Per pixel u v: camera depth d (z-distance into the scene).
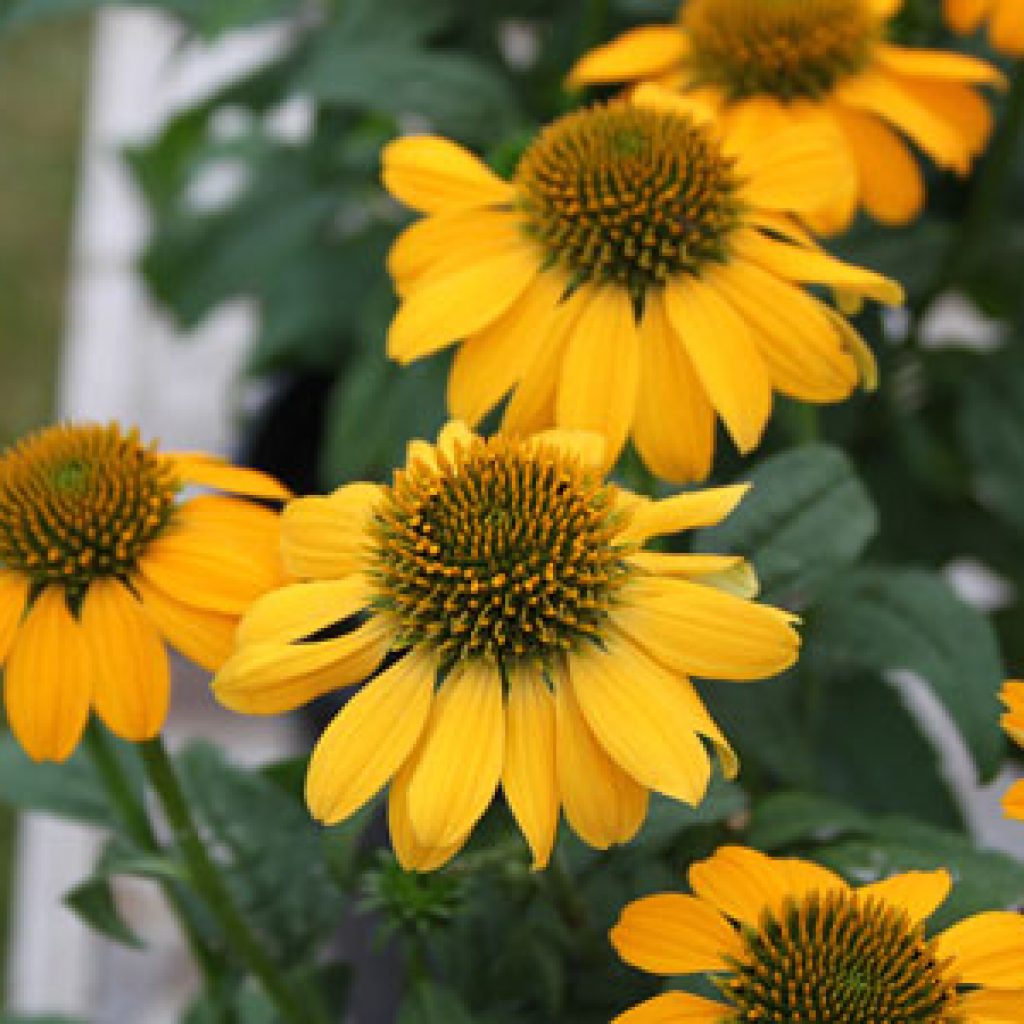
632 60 0.63
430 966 0.59
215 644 0.52
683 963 0.50
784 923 0.50
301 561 0.51
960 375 0.71
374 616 0.50
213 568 0.53
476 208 0.57
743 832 0.56
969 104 0.62
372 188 0.85
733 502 0.51
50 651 0.52
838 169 0.56
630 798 0.49
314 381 0.95
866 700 0.68
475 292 0.56
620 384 0.55
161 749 0.53
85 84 1.49
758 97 0.62
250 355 0.92
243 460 0.95
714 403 0.54
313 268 0.88
